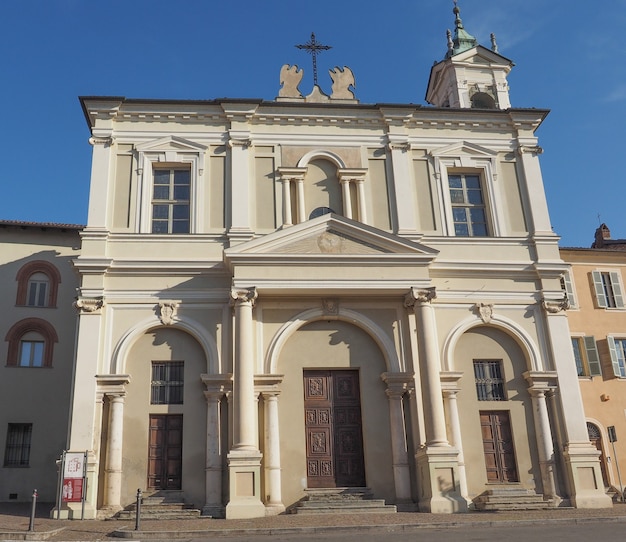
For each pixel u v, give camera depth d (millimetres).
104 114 24281
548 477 21938
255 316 22234
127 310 22078
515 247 24406
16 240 31000
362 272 22141
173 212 23875
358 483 21500
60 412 29219
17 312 30047
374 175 24875
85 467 19750
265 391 21391
